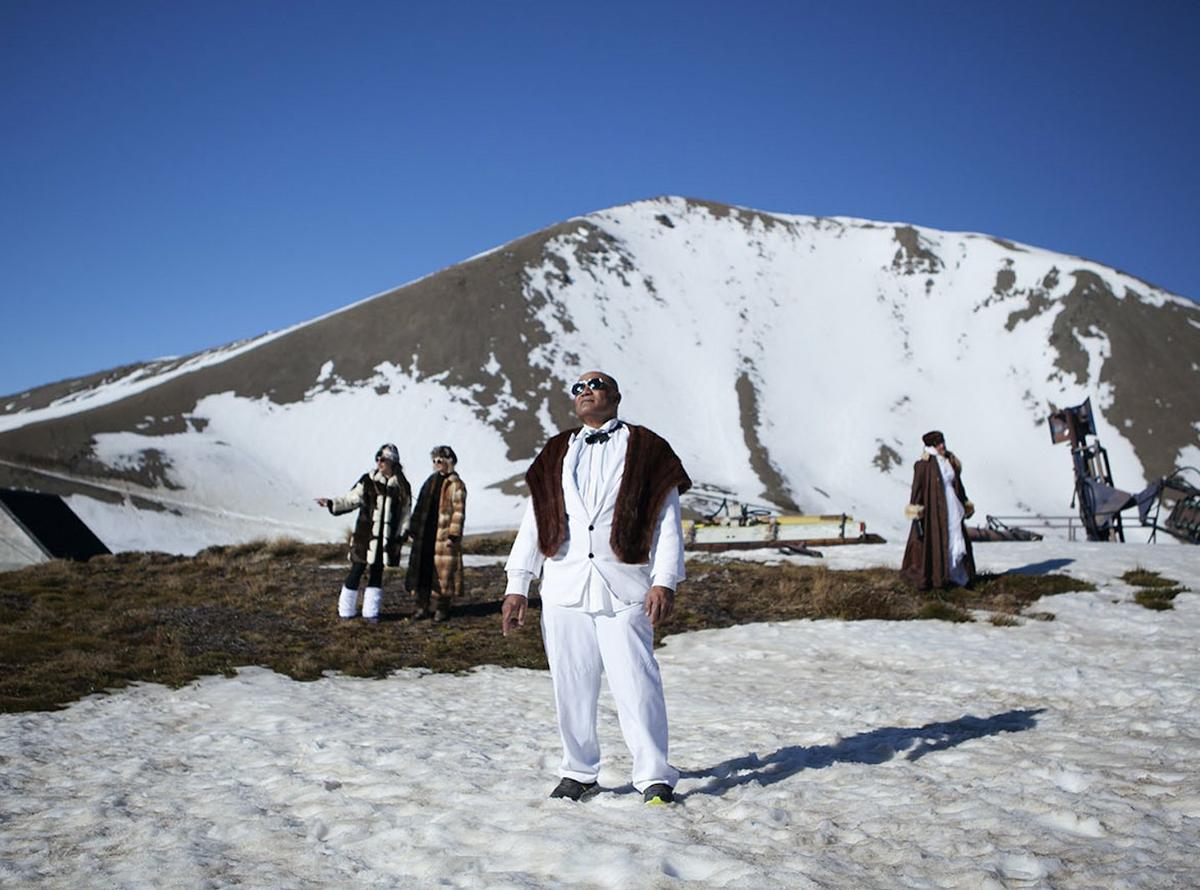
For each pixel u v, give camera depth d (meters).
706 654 10.01
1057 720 5.79
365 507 11.38
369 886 3.26
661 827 3.73
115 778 5.07
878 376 118.25
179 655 9.02
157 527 74.69
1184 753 4.50
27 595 12.23
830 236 151.38
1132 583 13.55
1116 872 2.89
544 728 6.39
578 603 4.23
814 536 19.66
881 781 4.34
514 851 3.54
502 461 93.62
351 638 10.36
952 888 2.90
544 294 121.56
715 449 101.62
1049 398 110.44
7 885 3.40
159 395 99.31
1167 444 100.06
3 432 86.31
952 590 13.02
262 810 4.34
